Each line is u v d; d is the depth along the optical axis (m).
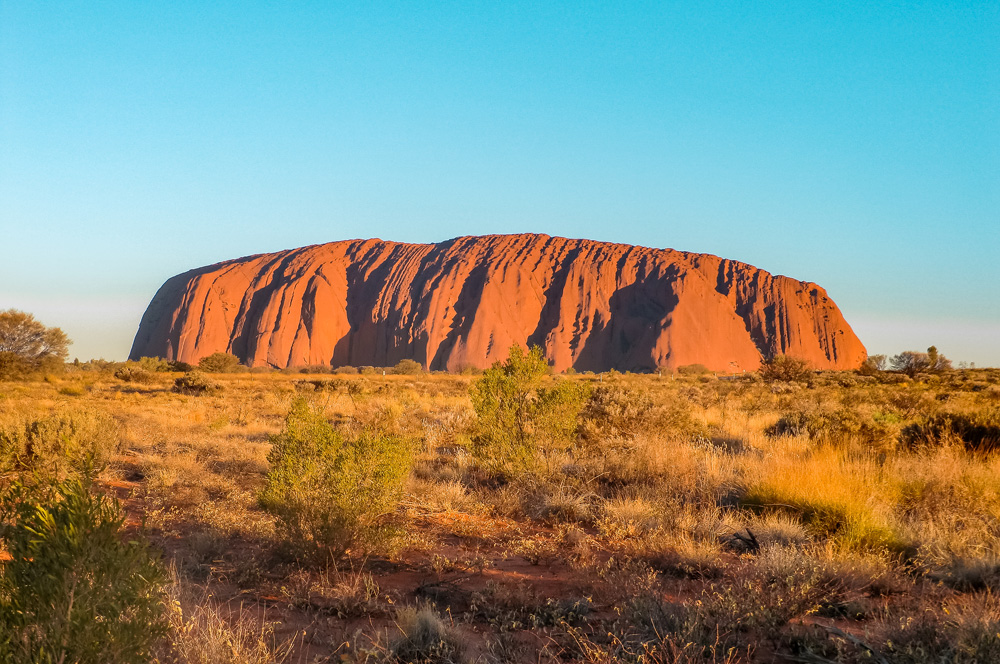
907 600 4.91
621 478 10.43
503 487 10.05
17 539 3.04
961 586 5.49
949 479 8.86
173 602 4.07
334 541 5.96
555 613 4.54
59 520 3.08
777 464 9.22
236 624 4.36
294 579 5.43
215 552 6.37
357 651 3.88
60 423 10.82
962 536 6.58
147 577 3.21
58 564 2.96
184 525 7.59
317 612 4.72
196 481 10.16
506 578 5.65
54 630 2.85
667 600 4.82
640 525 7.58
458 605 4.93
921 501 8.26
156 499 8.77
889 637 4.06
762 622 4.17
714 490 9.41
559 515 8.39
